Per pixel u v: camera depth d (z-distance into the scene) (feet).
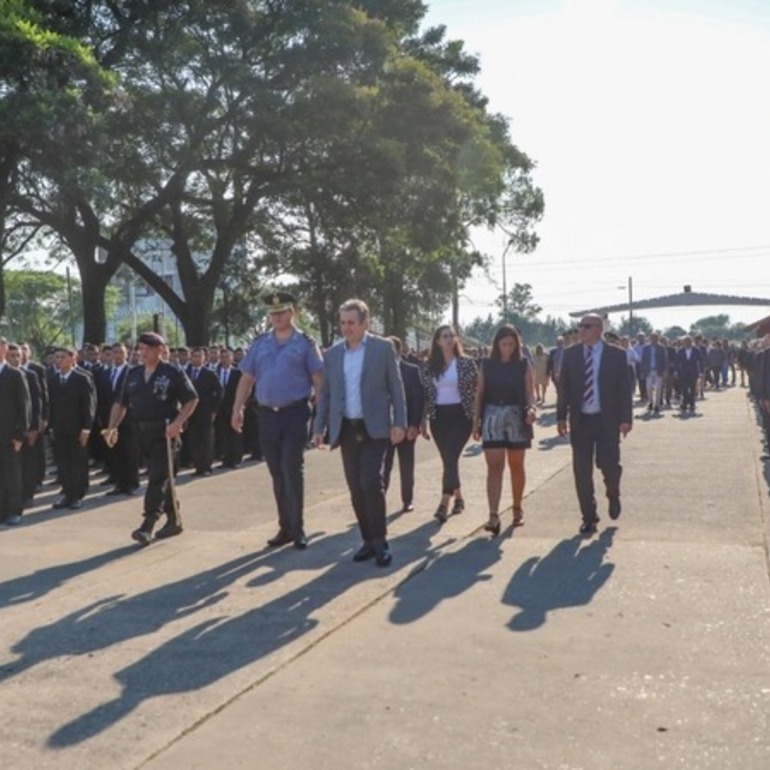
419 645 19.20
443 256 133.39
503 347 30.58
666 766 13.62
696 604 21.65
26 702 16.62
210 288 110.63
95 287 99.55
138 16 86.53
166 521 33.09
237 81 89.25
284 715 15.81
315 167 96.22
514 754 14.12
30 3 79.20
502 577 24.56
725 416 79.71
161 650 19.22
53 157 70.69
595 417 30.66
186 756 14.35
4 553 29.48
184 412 31.14
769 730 14.83
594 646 18.93
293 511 28.91
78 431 38.86
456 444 33.35
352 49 92.89
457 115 99.30
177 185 96.17
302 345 29.27
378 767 13.83
